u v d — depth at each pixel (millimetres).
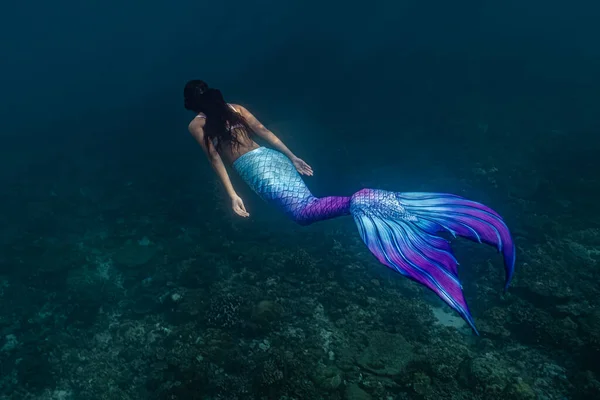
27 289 11281
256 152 3359
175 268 11609
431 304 10164
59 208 15625
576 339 8594
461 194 14352
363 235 2373
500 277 10461
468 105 24125
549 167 16234
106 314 10328
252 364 8430
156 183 17406
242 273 11242
